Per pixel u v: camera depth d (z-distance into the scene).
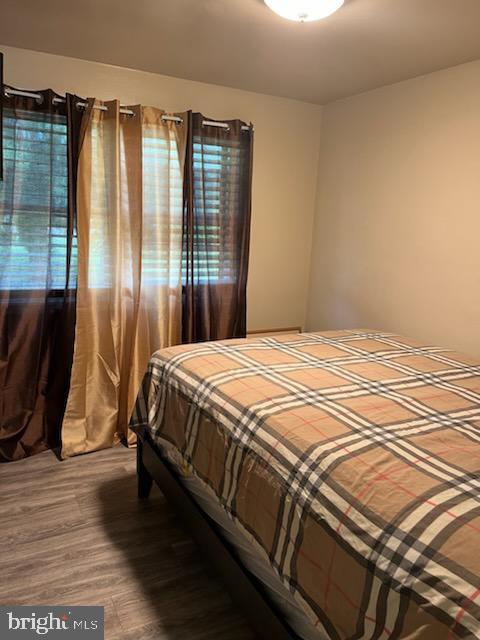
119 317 2.88
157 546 2.07
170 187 2.95
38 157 2.57
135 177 2.80
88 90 2.74
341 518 1.12
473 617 0.83
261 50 2.44
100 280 2.83
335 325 3.57
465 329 2.63
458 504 1.05
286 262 3.67
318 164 3.62
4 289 2.59
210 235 3.13
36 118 2.54
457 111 2.57
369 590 1.00
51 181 2.61
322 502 1.18
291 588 1.21
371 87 3.04
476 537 0.95
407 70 2.67
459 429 1.46
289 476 1.29
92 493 2.44
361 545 1.05
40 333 2.71
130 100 2.87
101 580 1.86
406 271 2.96
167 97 2.97
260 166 3.39
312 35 2.22
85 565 1.93
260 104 3.29
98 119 2.70
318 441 1.34
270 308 3.68
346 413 1.53
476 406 1.66
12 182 2.52
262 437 1.44
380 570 0.99
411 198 2.88
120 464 2.75
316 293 3.73
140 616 1.70
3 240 2.55
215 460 1.61
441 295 2.75
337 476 1.20
